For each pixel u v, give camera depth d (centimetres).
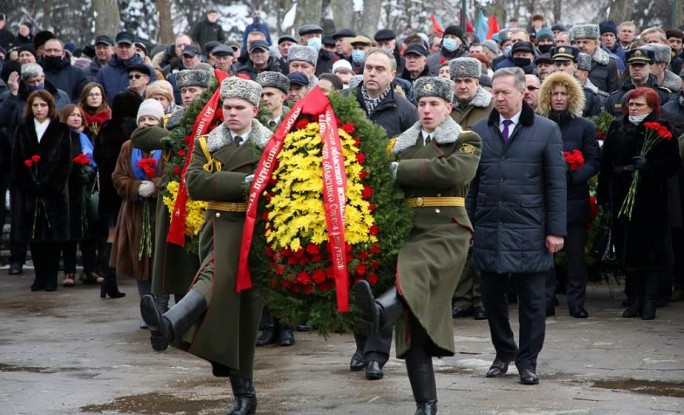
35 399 1571
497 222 1655
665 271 2367
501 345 1683
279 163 1381
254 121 1483
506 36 3669
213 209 1448
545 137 1662
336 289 1330
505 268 1631
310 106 1385
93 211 2697
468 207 1714
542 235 1648
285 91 1905
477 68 2103
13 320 2291
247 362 1447
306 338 2069
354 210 1339
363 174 1363
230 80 1461
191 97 2030
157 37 6969
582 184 2219
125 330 2164
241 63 3322
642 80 2498
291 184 1359
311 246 1342
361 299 1262
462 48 3212
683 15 6831
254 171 1448
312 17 5512
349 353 1905
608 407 1477
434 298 1352
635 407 1477
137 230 2166
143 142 2047
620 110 2527
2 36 4341
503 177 1659
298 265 1354
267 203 1389
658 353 1850
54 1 7481
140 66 2680
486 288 1677
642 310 2217
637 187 2178
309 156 1363
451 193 1402
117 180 2177
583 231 2233
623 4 6153
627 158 2194
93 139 2812
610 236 2220
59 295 2638
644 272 2211
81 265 3152
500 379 1664
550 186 1656
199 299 1380
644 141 2178
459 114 2127
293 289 1367
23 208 2705
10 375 1741
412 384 1379
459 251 1382
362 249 1341
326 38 3481
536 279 1642
